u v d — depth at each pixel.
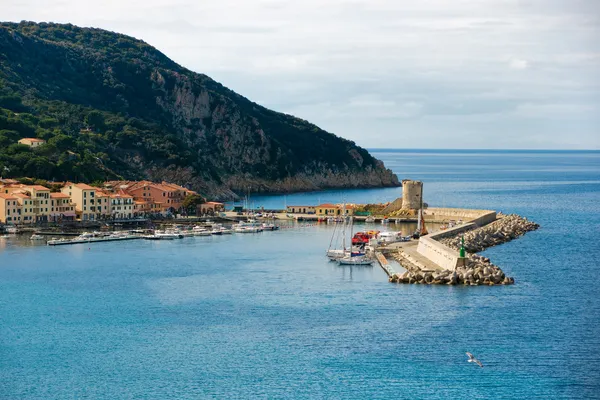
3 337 178.12
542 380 152.25
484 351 166.38
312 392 147.62
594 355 164.25
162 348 170.12
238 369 158.12
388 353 165.50
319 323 186.12
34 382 153.12
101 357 165.38
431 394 146.62
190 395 146.75
